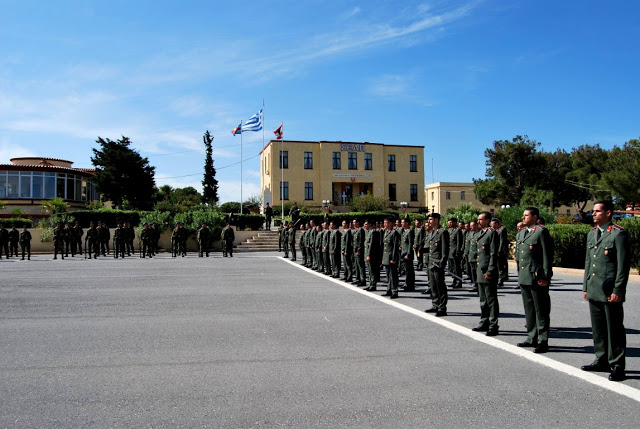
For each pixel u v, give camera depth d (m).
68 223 24.53
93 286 13.04
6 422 4.32
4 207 34.00
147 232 24.02
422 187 53.25
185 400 4.84
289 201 49.38
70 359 6.24
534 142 48.84
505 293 12.37
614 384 5.35
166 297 11.23
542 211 22.80
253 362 6.13
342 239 15.17
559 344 7.07
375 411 4.58
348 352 6.61
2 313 9.29
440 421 4.37
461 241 13.58
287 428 4.21
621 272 5.46
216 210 32.34
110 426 4.24
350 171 50.97
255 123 41.00
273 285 13.49
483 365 6.04
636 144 31.98
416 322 8.62
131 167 39.91
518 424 4.31
